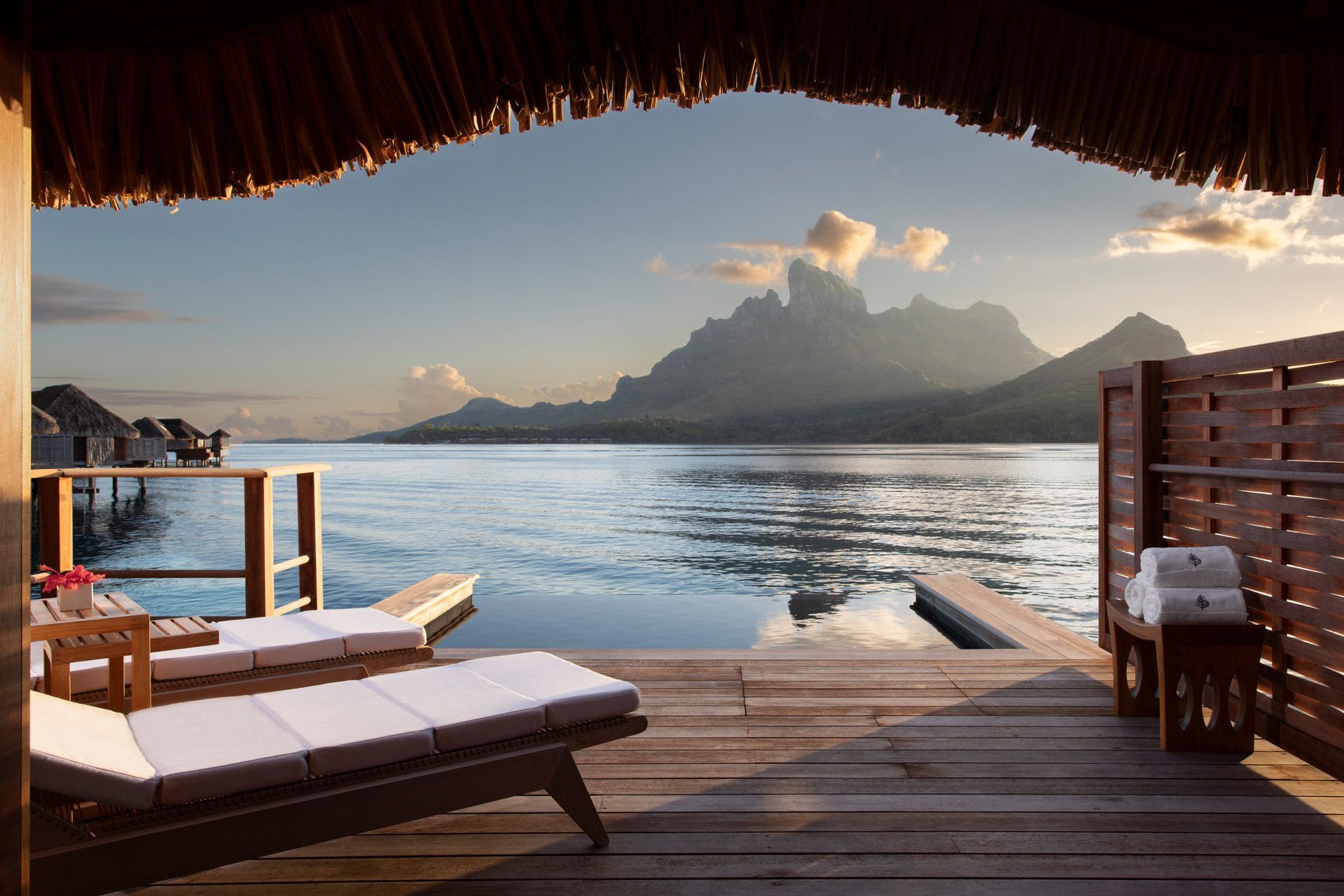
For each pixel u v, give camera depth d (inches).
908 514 1081.4
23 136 42.2
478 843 79.1
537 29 54.1
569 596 341.1
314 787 63.9
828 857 75.9
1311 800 88.3
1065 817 84.0
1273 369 107.9
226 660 93.8
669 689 128.3
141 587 462.9
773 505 1261.1
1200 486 125.0
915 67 56.1
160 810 59.1
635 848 77.6
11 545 40.8
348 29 54.2
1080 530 874.8
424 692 78.0
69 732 61.6
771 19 55.0
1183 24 58.5
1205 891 70.1
